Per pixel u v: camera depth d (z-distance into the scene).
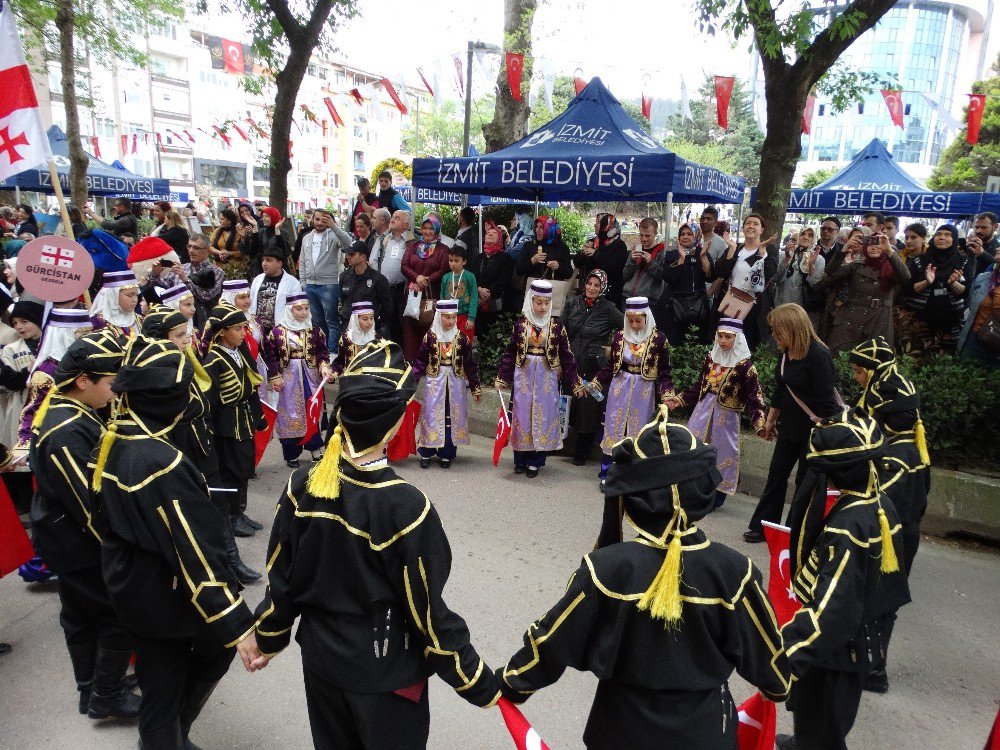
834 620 2.51
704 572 2.05
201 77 43.34
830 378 4.70
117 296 5.18
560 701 3.55
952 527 5.51
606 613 2.06
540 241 8.62
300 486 2.23
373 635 2.18
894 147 53.91
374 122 47.59
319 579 2.18
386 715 2.20
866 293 6.70
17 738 3.21
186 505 2.49
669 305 7.71
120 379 2.54
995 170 31.00
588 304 7.03
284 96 12.11
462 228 9.80
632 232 18.56
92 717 3.29
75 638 3.21
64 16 13.76
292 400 6.56
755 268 7.44
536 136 8.48
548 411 6.56
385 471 2.23
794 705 2.89
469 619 4.23
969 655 4.05
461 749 3.20
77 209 12.93
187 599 2.58
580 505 6.06
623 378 6.28
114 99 34.62
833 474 2.73
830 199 12.38
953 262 7.11
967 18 58.34
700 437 5.87
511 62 9.70
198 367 4.20
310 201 47.34
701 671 2.05
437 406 6.74
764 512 5.32
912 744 3.32
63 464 2.89
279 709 3.44
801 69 7.84
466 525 5.60
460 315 7.62
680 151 37.47
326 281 9.42
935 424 5.60
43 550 2.99
